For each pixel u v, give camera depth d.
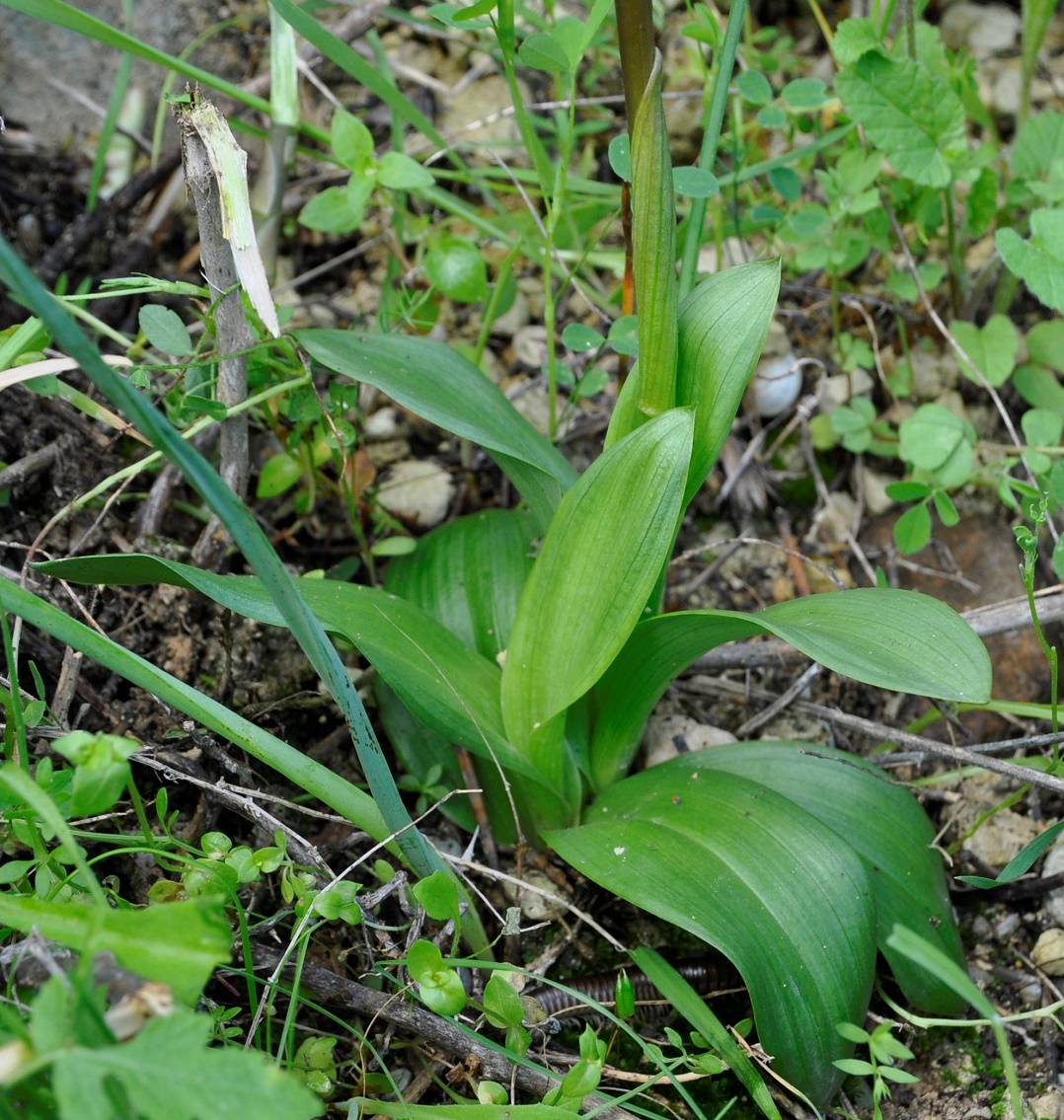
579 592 0.57
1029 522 0.70
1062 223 0.65
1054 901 0.64
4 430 0.66
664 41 0.80
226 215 0.58
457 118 0.79
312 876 0.57
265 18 0.79
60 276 0.73
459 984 0.55
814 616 0.56
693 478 0.57
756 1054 0.58
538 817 0.62
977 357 0.70
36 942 0.51
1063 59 0.80
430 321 0.69
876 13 0.69
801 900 0.57
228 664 0.63
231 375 0.62
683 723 0.67
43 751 0.60
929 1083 0.61
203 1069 0.47
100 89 0.77
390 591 0.65
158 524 0.66
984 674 0.53
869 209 0.69
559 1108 0.55
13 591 0.54
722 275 0.57
